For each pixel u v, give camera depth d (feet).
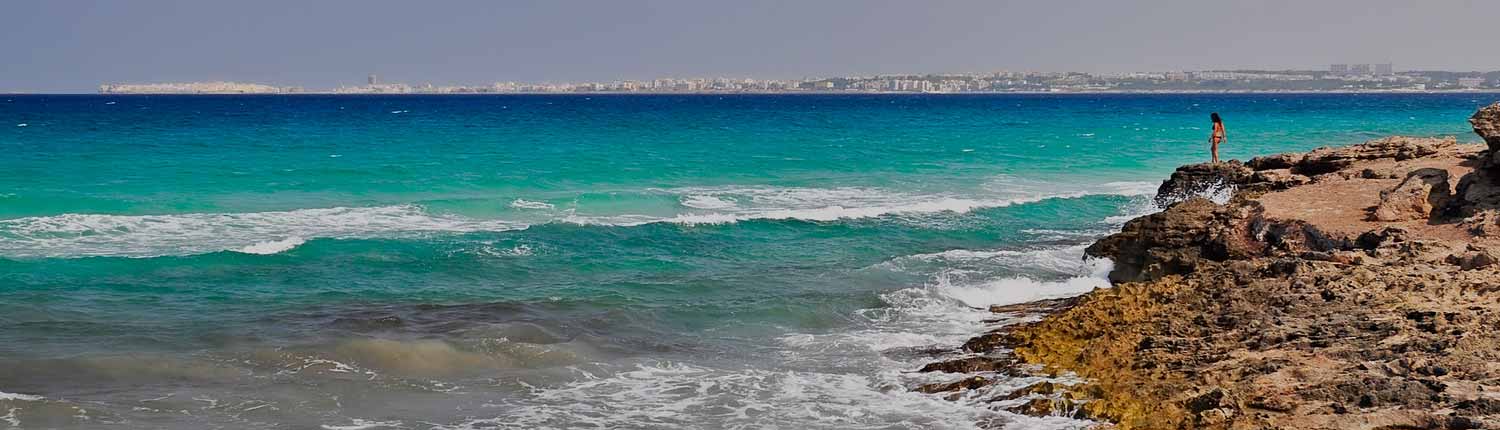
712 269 67.87
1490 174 60.95
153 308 55.57
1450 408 32.96
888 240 79.30
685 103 600.80
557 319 53.83
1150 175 128.26
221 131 214.48
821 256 72.69
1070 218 91.45
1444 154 84.94
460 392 42.27
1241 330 42.63
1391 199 60.90
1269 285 47.85
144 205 94.32
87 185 107.14
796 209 96.32
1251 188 80.38
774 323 53.11
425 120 289.53
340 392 42.09
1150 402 36.50
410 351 46.85
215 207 94.27
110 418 38.91
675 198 102.22
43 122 262.06
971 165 137.18
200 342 48.78
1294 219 60.08
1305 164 86.17
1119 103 565.12
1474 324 40.16
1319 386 35.27
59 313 53.93
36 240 74.95
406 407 40.52
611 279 64.34
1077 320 47.32
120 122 265.75
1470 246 51.19
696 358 47.19
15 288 59.31
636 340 50.19
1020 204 98.58
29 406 39.58
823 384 42.88
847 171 129.08
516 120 290.76
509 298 58.59
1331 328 41.57
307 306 56.44
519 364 45.93
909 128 239.50
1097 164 139.54
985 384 40.93
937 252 73.41
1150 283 51.80
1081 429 36.01
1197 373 38.40
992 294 58.44
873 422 38.40
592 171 126.00
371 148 160.15
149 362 45.24
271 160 136.15
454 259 69.67
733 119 303.07
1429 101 599.98
